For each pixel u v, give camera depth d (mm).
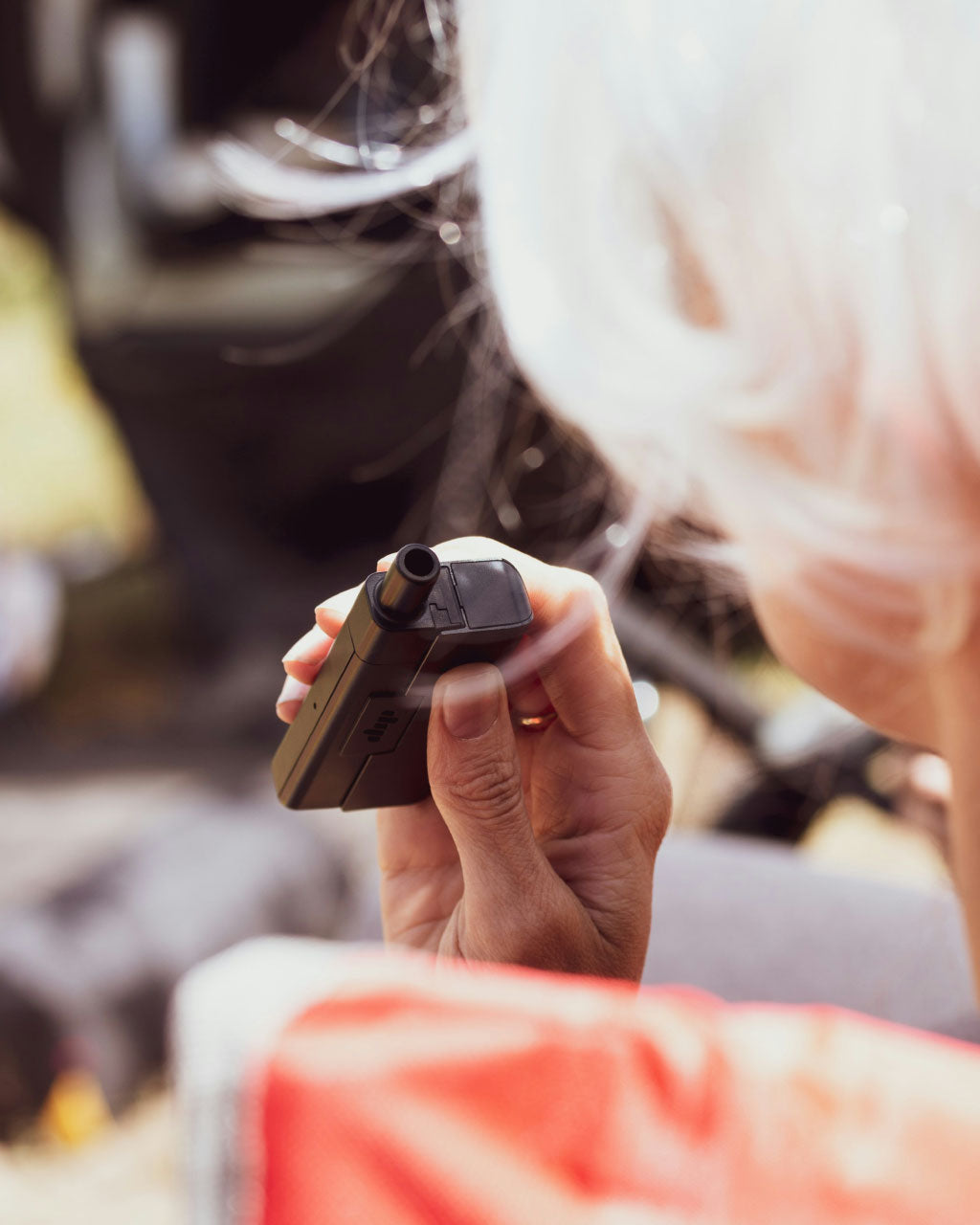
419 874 670
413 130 646
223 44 2703
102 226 3119
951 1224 465
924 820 730
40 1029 1638
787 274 481
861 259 477
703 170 481
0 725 3328
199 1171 478
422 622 599
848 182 476
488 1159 469
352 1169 468
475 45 519
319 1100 473
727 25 480
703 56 481
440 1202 465
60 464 5676
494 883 599
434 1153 468
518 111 500
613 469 565
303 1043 480
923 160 472
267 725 3189
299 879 1996
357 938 940
